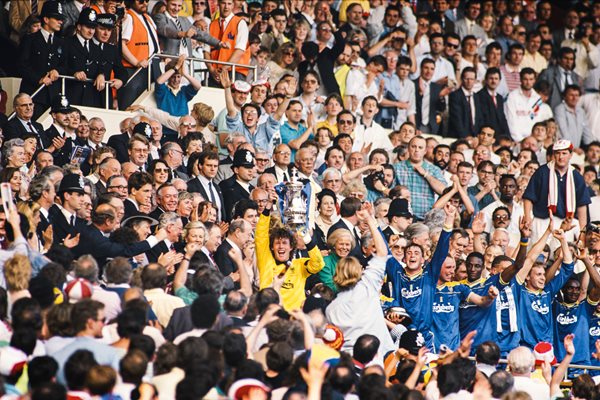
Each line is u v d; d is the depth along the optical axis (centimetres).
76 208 1597
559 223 2278
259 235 1642
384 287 1731
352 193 2084
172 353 1147
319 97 2445
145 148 1930
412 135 2517
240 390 1137
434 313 1741
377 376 1186
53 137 1978
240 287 1520
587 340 1884
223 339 1204
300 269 1667
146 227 1580
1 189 1382
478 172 2406
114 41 2252
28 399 1040
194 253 1547
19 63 2167
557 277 1852
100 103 2230
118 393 1098
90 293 1274
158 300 1386
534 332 1836
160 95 2286
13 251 1350
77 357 1071
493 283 1802
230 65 2395
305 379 1141
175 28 2359
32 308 1177
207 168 1955
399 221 1978
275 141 2292
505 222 2242
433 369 1407
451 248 1883
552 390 1574
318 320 1411
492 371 1494
